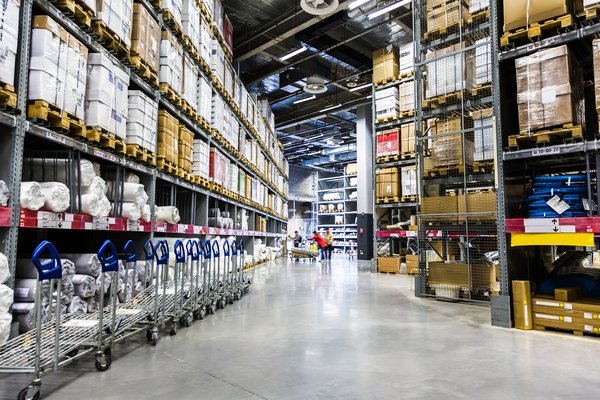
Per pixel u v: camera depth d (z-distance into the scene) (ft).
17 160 8.82
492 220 20.10
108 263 9.28
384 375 8.94
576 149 13.05
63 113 10.20
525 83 14.23
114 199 13.66
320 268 43.14
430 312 17.10
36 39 9.50
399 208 41.27
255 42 40.75
